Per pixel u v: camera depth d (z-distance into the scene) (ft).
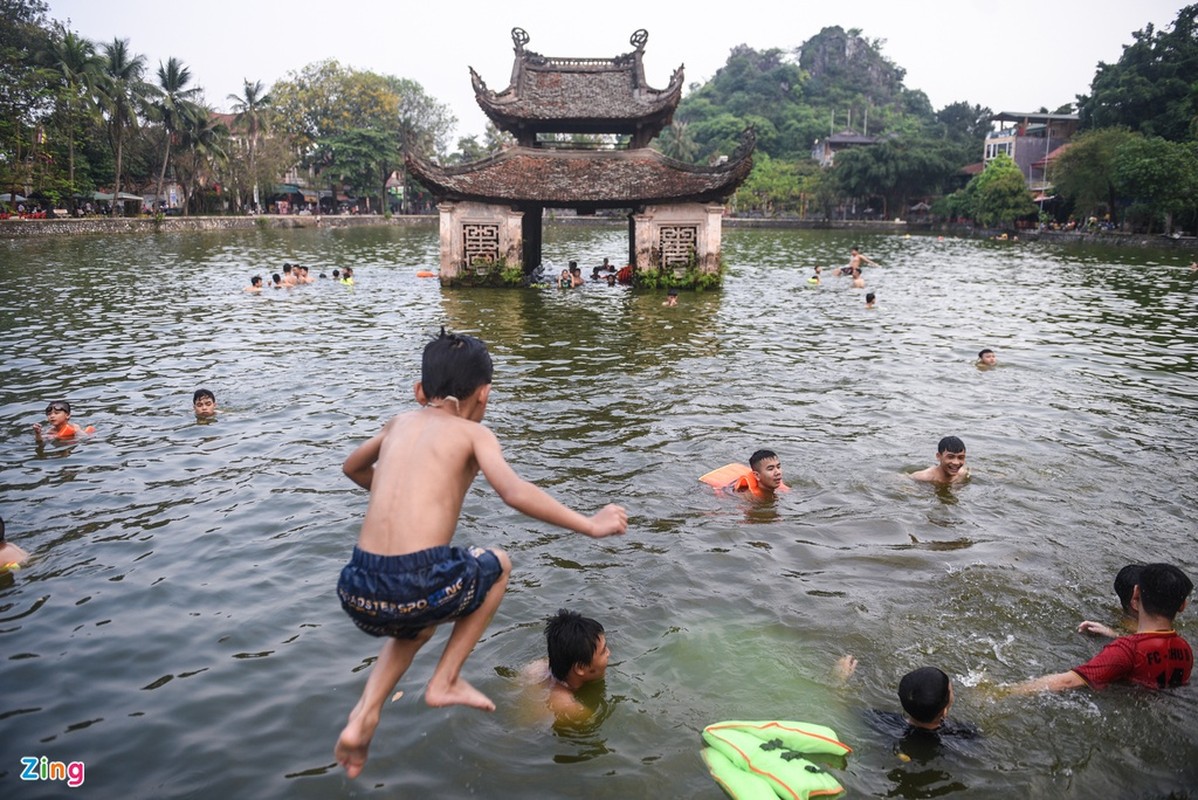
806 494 28.02
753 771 14.07
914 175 304.30
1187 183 167.73
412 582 10.28
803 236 234.38
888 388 43.24
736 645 18.69
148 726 15.74
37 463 30.42
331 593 20.98
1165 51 218.79
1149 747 15.38
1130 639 17.37
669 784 14.30
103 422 35.76
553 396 41.27
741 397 41.24
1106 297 83.61
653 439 34.12
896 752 15.17
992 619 19.93
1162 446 33.14
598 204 94.63
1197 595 20.86
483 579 10.93
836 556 23.29
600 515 10.90
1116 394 41.96
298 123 292.61
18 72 163.43
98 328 60.29
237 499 27.07
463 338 12.25
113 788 14.07
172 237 172.55
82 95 169.27
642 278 93.66
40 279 90.43
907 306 76.79
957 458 28.48
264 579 21.66
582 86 102.58
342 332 60.08
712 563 22.80
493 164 95.76
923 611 20.26
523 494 10.47
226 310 70.54
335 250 149.38
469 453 11.32
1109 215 201.16
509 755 15.01
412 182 329.52
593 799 13.94
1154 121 212.84
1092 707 16.51
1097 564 22.70
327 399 40.11
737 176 88.84
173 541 23.86
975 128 422.00
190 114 197.16
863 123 461.37
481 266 93.76
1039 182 273.33
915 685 15.49
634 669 17.75
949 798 13.99
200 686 17.06
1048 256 145.89
